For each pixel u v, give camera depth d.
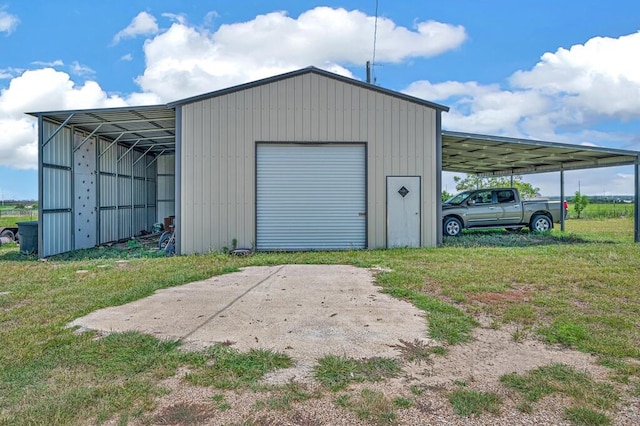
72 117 10.41
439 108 10.64
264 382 2.95
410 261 8.25
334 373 3.09
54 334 3.97
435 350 3.55
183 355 3.41
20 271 7.74
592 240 12.55
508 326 4.21
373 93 10.51
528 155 13.90
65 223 11.18
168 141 14.91
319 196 10.47
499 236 13.83
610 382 2.94
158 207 18.89
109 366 3.21
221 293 5.70
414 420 2.46
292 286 6.14
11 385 2.89
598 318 4.37
